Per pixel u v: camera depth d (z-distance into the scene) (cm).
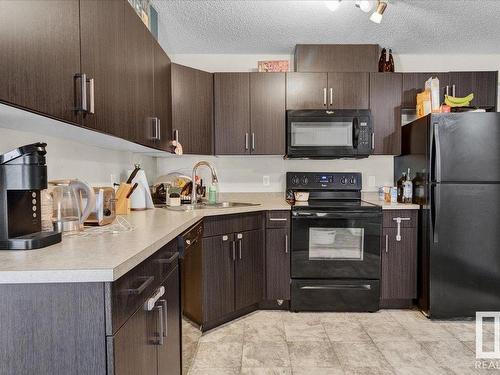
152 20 232
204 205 267
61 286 80
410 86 285
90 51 121
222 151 284
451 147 234
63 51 105
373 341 211
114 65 142
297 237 254
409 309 263
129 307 93
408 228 259
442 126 235
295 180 303
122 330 88
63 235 125
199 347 204
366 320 243
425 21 251
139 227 146
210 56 315
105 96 134
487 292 237
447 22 252
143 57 179
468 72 284
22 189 101
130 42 160
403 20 249
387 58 303
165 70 226
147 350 109
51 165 157
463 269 238
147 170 292
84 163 188
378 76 284
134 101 166
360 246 256
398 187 284
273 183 316
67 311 80
